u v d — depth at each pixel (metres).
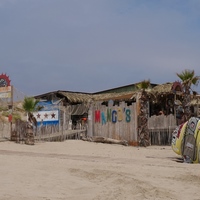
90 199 7.35
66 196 7.66
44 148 20.98
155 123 24.42
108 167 11.65
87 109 29.72
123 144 24.64
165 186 8.70
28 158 14.41
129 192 7.87
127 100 29.38
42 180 9.29
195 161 14.02
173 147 15.04
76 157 15.44
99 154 17.66
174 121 23.64
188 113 24.06
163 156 17.06
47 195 7.67
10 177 9.57
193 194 7.92
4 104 27.62
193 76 24.25
